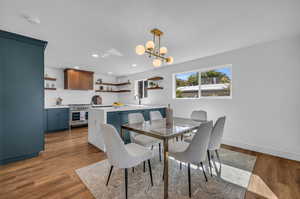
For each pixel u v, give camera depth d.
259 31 2.21
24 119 2.45
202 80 3.81
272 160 2.43
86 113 5.37
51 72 4.96
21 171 2.08
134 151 1.77
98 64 4.41
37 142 2.61
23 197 1.53
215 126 1.97
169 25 2.02
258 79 2.78
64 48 2.98
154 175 2.00
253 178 1.91
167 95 4.55
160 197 1.55
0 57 2.21
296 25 2.02
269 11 1.69
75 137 3.96
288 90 2.46
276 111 2.58
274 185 1.76
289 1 1.51
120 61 4.04
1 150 2.24
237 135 3.07
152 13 1.74
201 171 2.10
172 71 4.40
